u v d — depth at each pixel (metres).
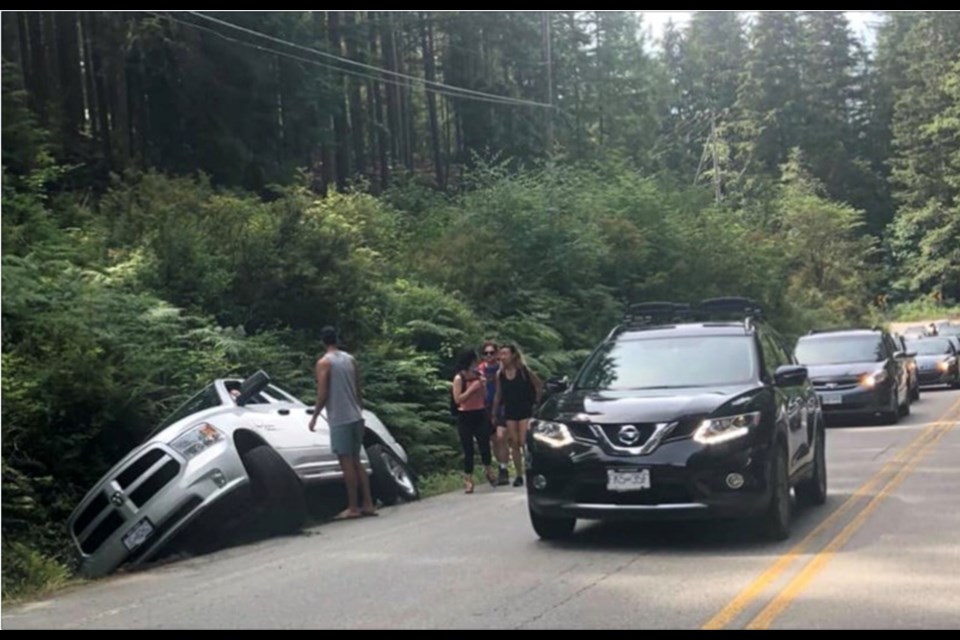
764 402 9.66
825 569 8.46
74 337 12.58
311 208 19.66
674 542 9.82
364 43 39.28
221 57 30.30
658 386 10.28
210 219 17.69
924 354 33.72
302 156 34.12
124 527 10.17
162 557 10.68
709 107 78.62
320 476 12.27
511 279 24.75
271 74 31.78
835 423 22.78
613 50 61.84
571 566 8.88
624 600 7.63
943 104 71.50
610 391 10.23
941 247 69.81
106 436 12.45
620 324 11.96
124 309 14.09
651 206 33.28
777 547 9.42
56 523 11.15
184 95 29.88
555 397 10.41
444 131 54.44
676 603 7.49
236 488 10.67
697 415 9.25
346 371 12.39
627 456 9.18
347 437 12.35
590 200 31.05
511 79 51.19
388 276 21.23
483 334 21.16
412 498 13.94
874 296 63.62
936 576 8.14
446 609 7.57
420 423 16.73
